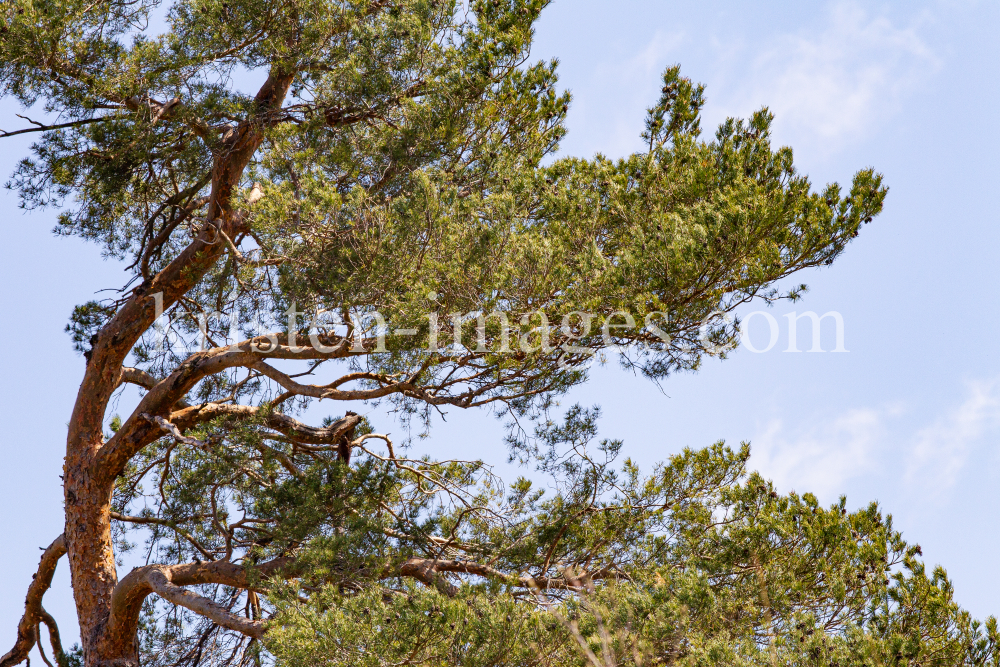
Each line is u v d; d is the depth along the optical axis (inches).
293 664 214.2
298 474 347.9
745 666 209.2
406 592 264.2
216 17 320.8
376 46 336.8
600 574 303.3
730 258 286.0
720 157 331.6
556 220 318.7
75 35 325.4
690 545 303.4
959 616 271.9
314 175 297.7
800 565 284.4
